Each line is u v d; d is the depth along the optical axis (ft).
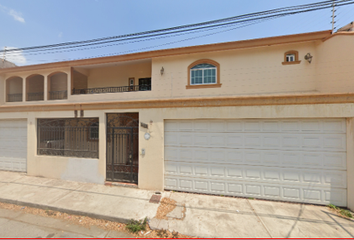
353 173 11.61
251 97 13.29
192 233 9.58
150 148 15.30
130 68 30.96
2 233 9.71
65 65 27.96
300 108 12.63
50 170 17.81
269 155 13.44
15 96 33.73
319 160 12.60
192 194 14.39
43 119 19.04
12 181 17.01
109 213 11.39
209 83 23.40
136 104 15.62
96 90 31.55
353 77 16.10
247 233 9.59
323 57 19.11
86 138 17.56
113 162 16.52
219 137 14.38
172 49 23.59
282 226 10.18
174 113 14.88
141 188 15.35
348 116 11.74
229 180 14.08
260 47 21.86
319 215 11.27
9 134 20.16
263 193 13.47
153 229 9.99
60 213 11.89
